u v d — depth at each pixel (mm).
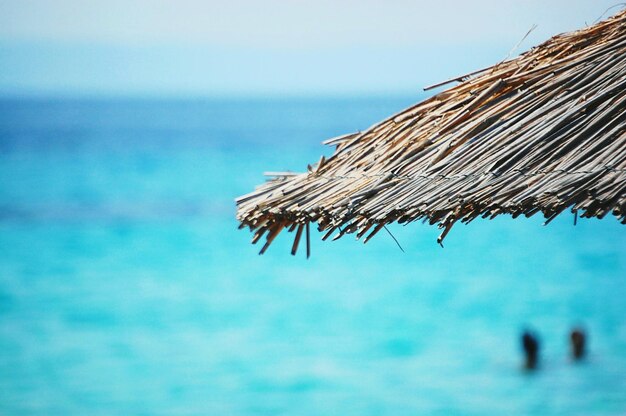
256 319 23297
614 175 3355
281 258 32156
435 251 32719
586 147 3639
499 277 27938
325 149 79250
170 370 18516
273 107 187750
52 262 32062
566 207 3377
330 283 27703
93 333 21969
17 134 102688
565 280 27234
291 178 5121
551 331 20953
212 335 21625
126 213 43344
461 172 3934
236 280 28641
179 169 63188
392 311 23703
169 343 20906
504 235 35906
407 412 15188
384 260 31219
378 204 3988
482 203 3648
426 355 19031
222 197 48719
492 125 4172
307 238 4750
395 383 17000
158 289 27438
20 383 17703
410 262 30734
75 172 61688
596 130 3711
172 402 16406
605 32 4637
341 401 16047
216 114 160125
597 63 4199
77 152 77062
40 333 22016
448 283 27234
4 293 26844
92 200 47562
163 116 155250
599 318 22172
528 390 16188
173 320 23359
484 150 3986
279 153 75812
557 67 4383
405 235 36062
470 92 4668
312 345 20344
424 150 4301
